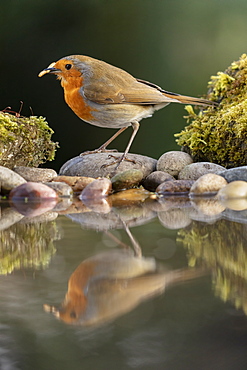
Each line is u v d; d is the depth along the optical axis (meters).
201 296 2.62
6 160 4.21
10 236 4.05
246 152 4.21
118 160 4.23
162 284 2.83
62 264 3.30
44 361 2.33
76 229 4.06
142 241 3.97
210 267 3.13
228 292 2.68
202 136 4.24
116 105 4.21
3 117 4.21
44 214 4.11
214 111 4.26
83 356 2.29
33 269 3.22
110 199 4.16
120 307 2.54
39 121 4.24
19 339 2.40
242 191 4.15
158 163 4.23
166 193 4.18
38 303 2.67
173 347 2.27
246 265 3.19
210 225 4.06
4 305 2.63
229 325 2.34
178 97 4.24
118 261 3.34
